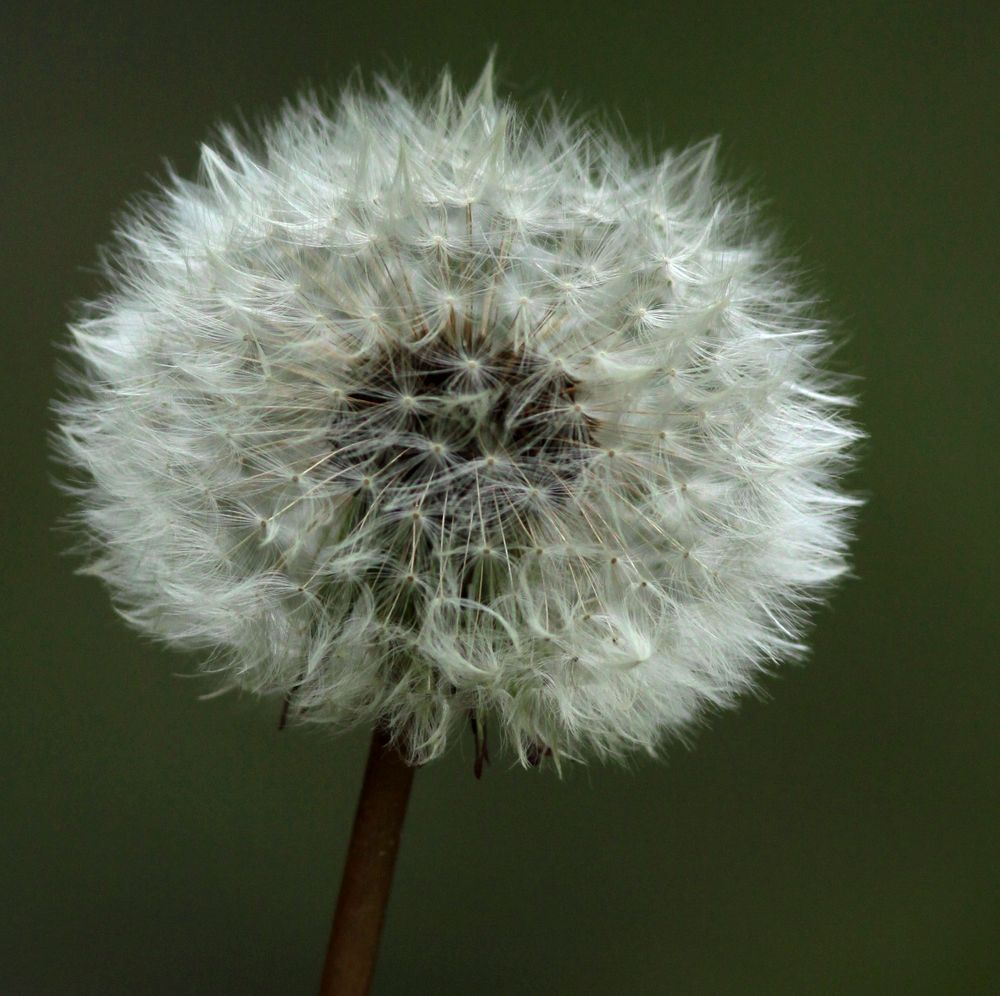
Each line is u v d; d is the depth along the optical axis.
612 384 0.26
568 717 0.26
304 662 0.26
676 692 0.26
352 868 0.26
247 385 0.26
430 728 0.26
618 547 0.26
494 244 0.26
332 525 0.26
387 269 0.26
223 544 0.26
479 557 0.26
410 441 0.26
